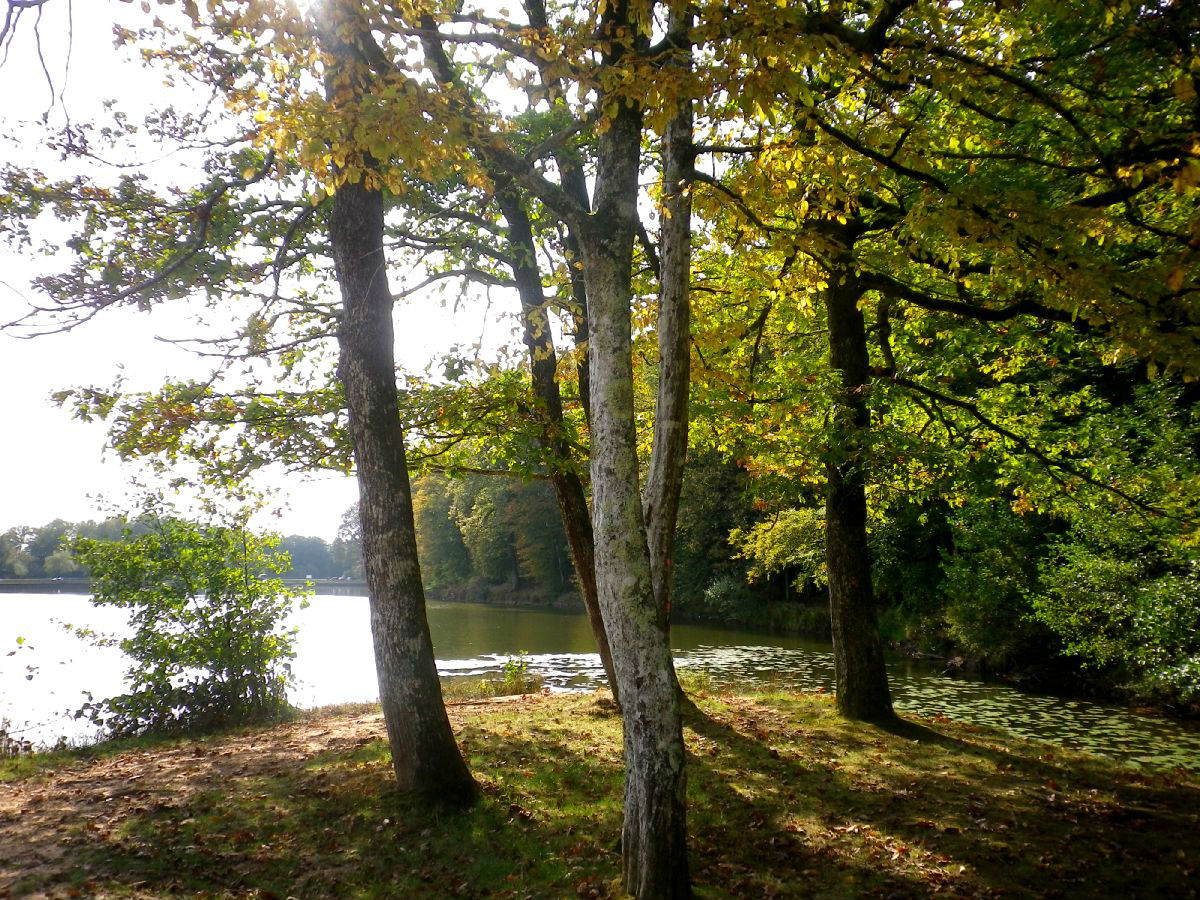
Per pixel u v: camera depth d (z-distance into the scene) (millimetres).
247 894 5492
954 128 8844
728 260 11555
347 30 5438
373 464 7438
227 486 10641
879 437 10047
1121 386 18672
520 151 10375
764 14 5043
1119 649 15211
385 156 5055
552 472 11578
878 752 9500
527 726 10102
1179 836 6770
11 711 14141
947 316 11969
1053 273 6684
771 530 23906
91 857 6016
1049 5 6477
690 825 6879
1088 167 7562
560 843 6422
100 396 9508
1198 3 6355
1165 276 6559
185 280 9383
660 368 6047
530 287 11469
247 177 7379
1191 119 6953
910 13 6980
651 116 5203
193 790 7688
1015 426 12242
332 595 76250
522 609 49438
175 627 11969
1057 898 5512
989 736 10695
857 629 11250
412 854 6168
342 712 12898
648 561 5352
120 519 12219
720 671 20500
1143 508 11234
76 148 8469
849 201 7426
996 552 19953
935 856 6230
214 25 5949
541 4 8141
